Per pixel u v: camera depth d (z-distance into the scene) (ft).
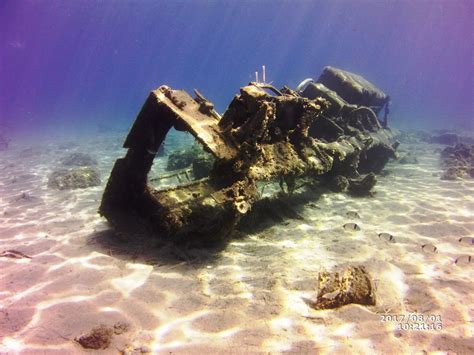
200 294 13.82
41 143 82.07
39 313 12.12
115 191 19.35
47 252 17.99
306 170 23.08
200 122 18.11
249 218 21.90
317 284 14.73
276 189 30.42
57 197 30.91
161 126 18.43
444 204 27.20
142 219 19.48
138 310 12.54
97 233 20.70
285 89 24.71
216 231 17.97
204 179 19.38
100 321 11.76
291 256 17.70
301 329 11.46
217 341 10.87
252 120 17.43
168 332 11.33
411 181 36.11
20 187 35.88
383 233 20.17
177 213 16.65
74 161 49.26
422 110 218.59
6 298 13.20
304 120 23.58
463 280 15.12
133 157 18.51
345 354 10.21
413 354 10.26
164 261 16.75
